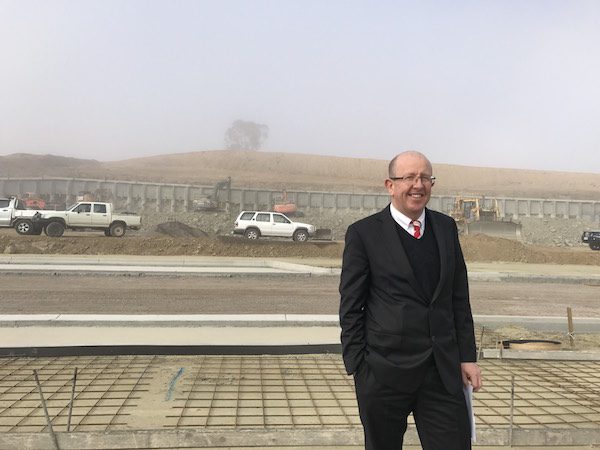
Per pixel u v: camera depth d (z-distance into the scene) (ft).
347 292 7.41
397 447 7.51
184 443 10.78
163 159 456.45
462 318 7.59
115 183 188.65
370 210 203.72
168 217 157.07
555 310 33.58
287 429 10.98
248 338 21.56
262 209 194.29
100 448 10.65
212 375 16.16
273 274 49.24
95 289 37.17
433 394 7.10
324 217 183.73
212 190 189.16
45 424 11.72
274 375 16.29
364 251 7.45
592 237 114.52
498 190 344.49
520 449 11.03
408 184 7.20
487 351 19.19
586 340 23.66
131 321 24.00
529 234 161.99
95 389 14.53
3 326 23.34
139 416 12.36
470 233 108.58
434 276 7.24
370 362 7.07
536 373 17.19
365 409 7.29
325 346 19.36
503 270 60.03
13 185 186.80
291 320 24.88
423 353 7.02
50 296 33.40
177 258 64.34
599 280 51.72
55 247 67.05
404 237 7.36
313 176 426.92
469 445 7.19
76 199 187.21
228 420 12.18
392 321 7.07
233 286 41.47
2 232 84.23
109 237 79.36
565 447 11.18
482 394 14.66
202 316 25.35
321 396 14.16
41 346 18.30
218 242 76.33
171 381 15.40
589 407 13.65
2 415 12.34
